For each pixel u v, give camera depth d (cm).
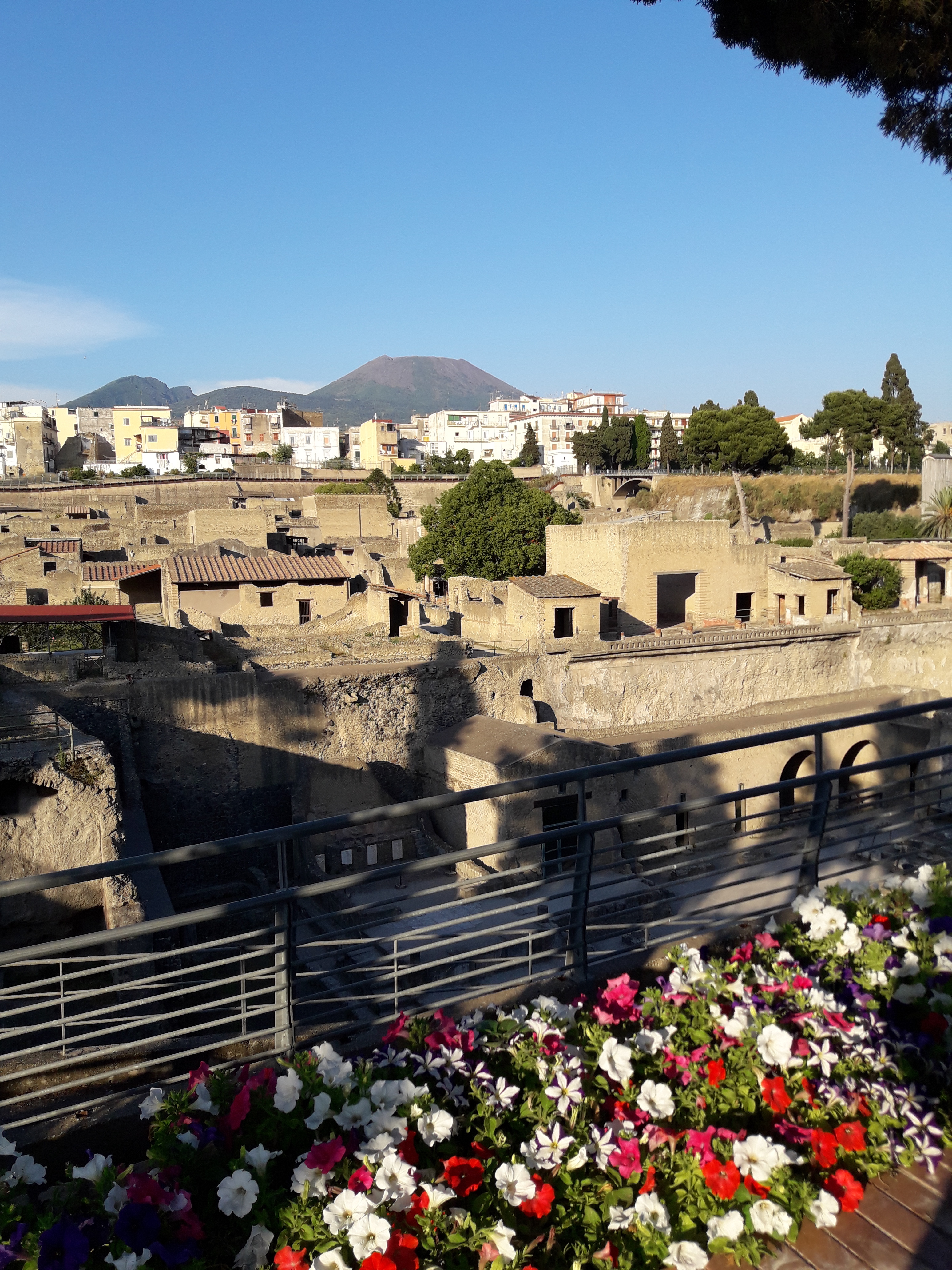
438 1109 366
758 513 8162
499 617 3928
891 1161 403
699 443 6619
